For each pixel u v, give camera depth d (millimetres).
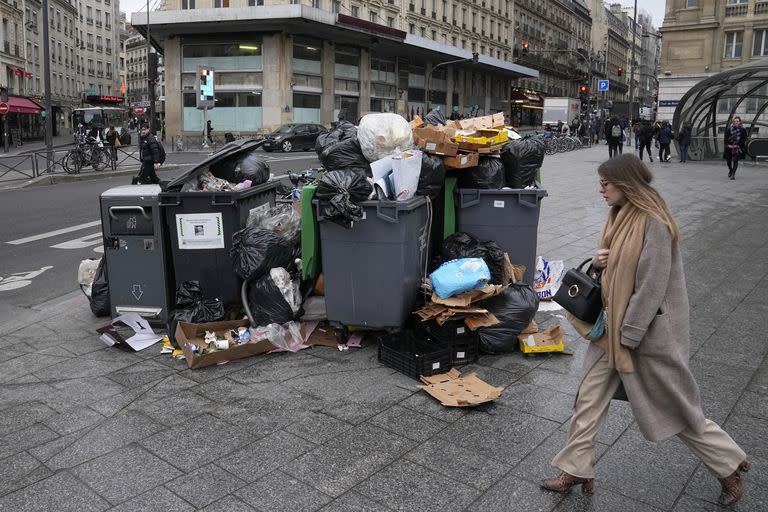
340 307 4973
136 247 5504
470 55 55406
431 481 3268
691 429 2967
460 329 4797
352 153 5145
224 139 41500
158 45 44156
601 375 3006
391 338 4926
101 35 91438
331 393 4332
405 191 4785
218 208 5348
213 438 3734
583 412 3055
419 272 5180
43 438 3777
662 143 24000
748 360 4871
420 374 4488
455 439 3695
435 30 60031
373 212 4715
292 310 5160
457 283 4684
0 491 3219
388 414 4012
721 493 3102
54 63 67938
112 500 3129
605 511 3023
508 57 77125
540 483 3240
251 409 4109
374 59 48062
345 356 4992
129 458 3525
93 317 6105
